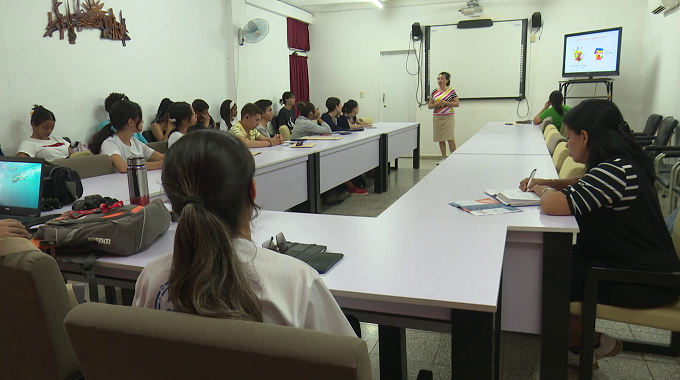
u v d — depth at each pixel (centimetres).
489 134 537
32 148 422
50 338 114
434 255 147
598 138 176
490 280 127
